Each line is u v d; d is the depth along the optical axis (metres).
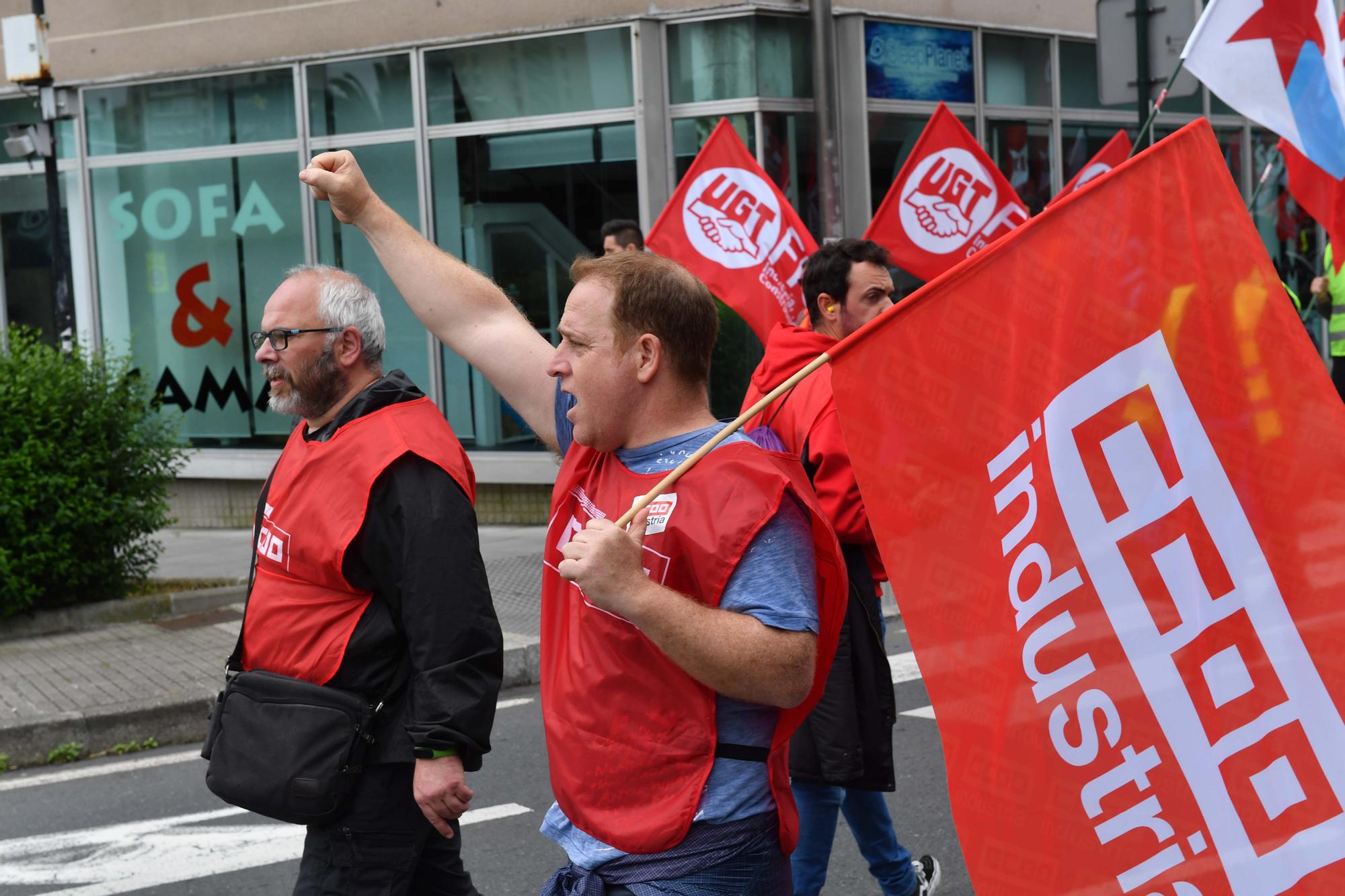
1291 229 16.22
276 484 3.11
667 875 2.27
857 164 11.60
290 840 5.20
